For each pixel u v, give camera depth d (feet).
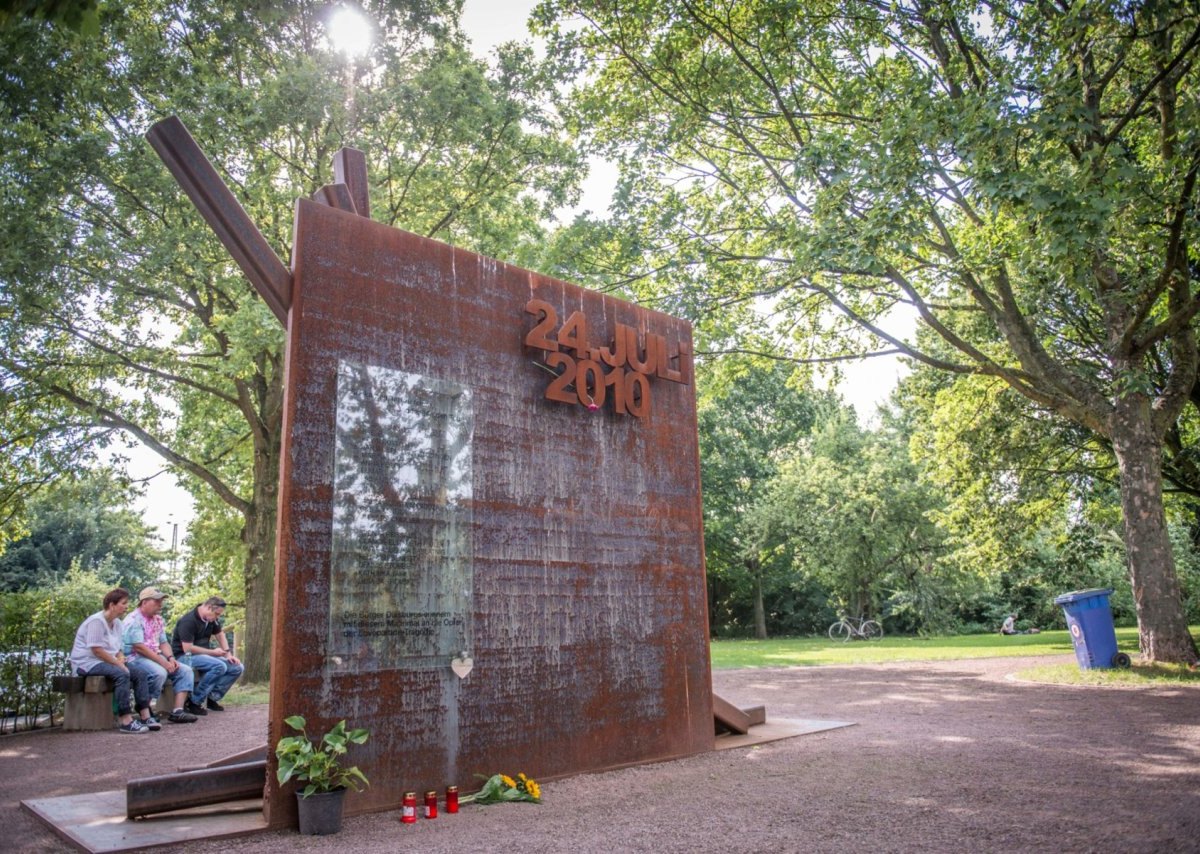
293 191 49.16
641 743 21.20
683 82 49.75
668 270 49.73
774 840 13.35
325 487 16.05
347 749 15.53
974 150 32.09
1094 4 32.68
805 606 137.90
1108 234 36.24
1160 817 14.03
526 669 18.93
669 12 46.70
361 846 13.30
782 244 45.03
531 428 20.30
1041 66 37.17
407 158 53.78
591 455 21.70
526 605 19.25
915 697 34.09
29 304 43.19
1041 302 55.11
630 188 51.75
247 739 26.68
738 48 46.80
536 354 20.81
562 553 20.38
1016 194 30.81
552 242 55.83
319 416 16.19
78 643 29.86
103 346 49.44
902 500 106.83
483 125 52.44
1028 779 17.66
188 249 44.27
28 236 41.34
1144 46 38.81
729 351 52.70
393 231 18.21
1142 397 41.50
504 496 19.33
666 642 22.59
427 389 18.20
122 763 22.22
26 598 31.94
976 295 45.37
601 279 50.47
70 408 53.98
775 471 132.36
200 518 69.26
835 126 47.44
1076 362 61.82
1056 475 68.85
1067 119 31.50
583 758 19.74
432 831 14.38
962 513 72.43
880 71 46.93
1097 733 23.49
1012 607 128.98
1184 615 39.04
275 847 13.26
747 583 131.85
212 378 56.18
